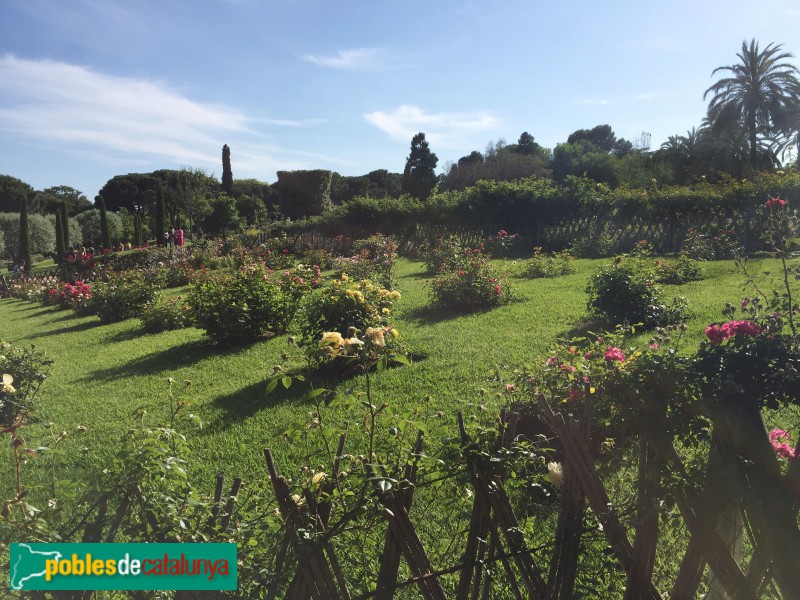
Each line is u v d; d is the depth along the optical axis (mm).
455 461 1742
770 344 1858
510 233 20312
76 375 8305
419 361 6914
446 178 55125
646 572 1813
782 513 1738
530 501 2438
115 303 13992
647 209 16656
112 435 5266
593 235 18094
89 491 1905
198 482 3965
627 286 7543
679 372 1882
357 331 2061
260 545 1808
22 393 6035
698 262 11922
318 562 1614
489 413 4422
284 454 4332
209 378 7379
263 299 9367
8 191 63375
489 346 7188
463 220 21359
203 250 26062
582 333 7438
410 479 1714
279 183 46094
